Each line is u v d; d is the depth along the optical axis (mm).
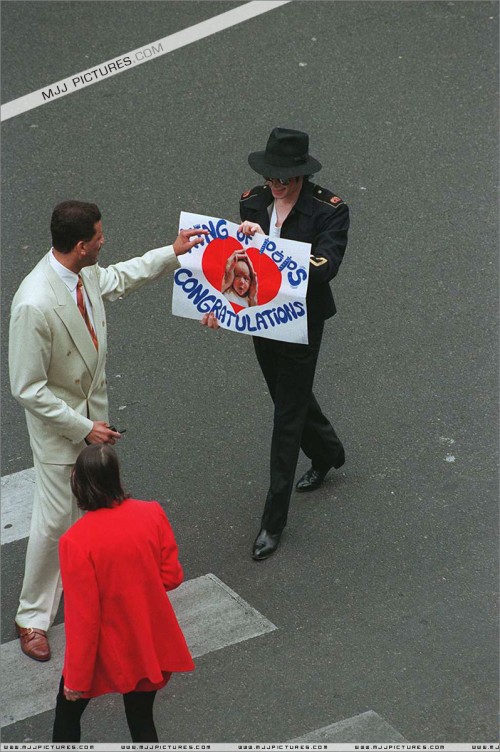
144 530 18156
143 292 32469
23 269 33531
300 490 26266
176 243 22953
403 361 29672
